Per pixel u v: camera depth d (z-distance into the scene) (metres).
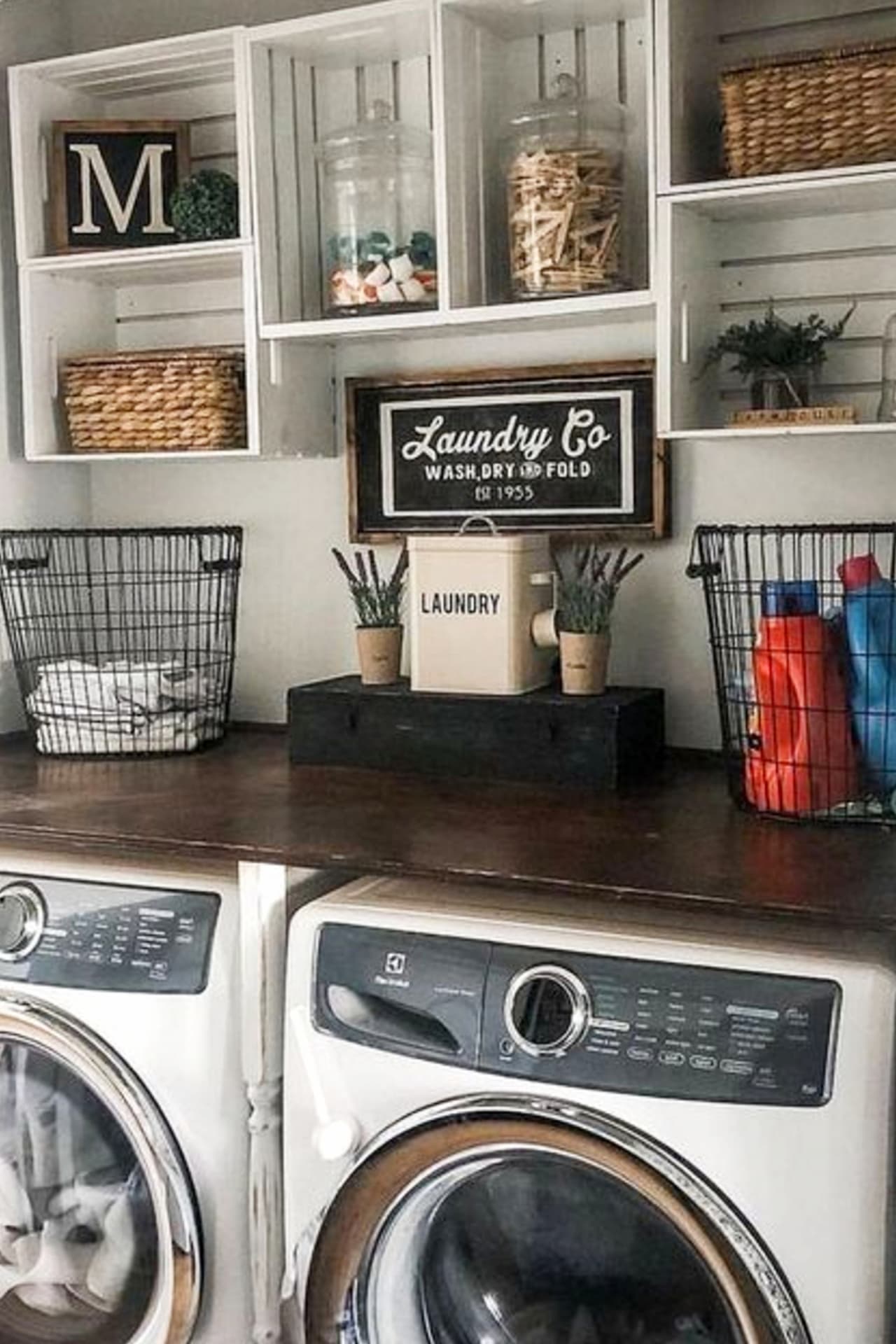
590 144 2.29
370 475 2.68
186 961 1.99
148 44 2.54
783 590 2.00
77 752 2.58
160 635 2.90
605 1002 1.69
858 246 2.31
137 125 2.64
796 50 2.33
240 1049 1.97
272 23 2.68
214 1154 1.99
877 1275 1.60
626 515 2.48
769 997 1.62
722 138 2.26
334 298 2.49
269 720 2.84
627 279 2.35
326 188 2.50
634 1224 1.77
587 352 2.51
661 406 2.21
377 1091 1.81
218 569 2.74
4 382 2.75
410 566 2.42
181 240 2.58
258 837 1.96
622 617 2.53
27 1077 2.16
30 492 2.81
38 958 2.06
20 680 2.73
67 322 2.76
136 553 2.91
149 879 2.03
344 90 2.63
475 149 2.41
